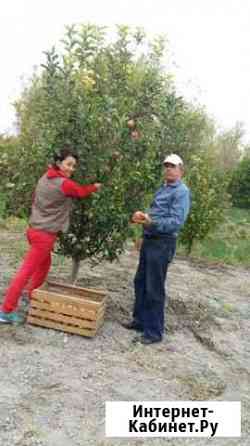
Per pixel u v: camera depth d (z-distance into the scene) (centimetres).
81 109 386
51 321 407
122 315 464
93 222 410
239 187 1814
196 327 476
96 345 398
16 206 454
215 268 768
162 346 417
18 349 370
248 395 362
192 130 471
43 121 411
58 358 367
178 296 557
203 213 770
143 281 427
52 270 580
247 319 530
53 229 390
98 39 422
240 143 1939
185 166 500
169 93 435
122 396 331
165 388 350
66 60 403
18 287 396
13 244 676
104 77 419
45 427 289
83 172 401
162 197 400
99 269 620
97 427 297
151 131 415
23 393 318
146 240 408
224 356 426
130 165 406
